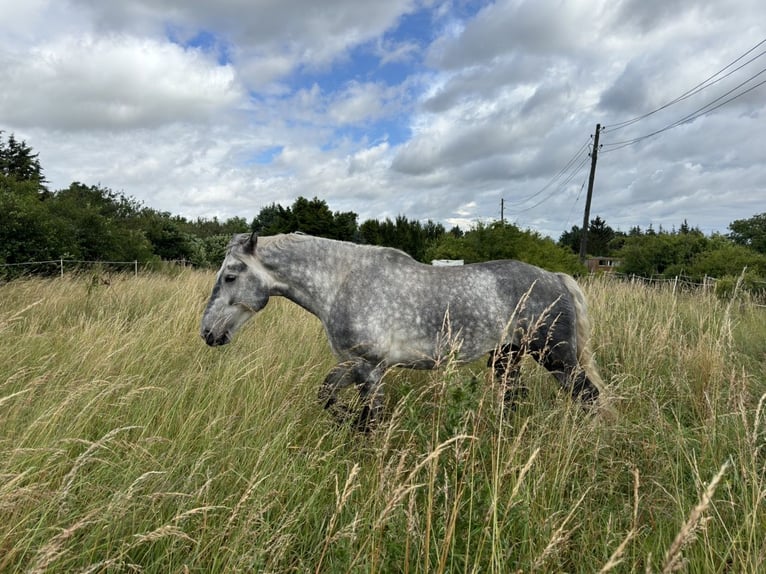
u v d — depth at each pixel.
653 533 2.35
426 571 1.74
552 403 3.93
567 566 2.15
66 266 11.86
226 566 1.91
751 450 2.30
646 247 20.80
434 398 2.65
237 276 3.57
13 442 2.55
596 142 21.88
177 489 2.47
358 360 3.45
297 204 27.94
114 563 1.97
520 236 13.71
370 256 3.61
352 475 1.86
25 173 33.19
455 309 3.47
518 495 2.23
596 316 6.59
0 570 1.80
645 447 2.91
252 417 3.35
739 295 7.71
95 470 2.49
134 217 21.41
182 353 4.68
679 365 4.05
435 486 2.29
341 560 1.84
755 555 1.90
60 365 3.68
